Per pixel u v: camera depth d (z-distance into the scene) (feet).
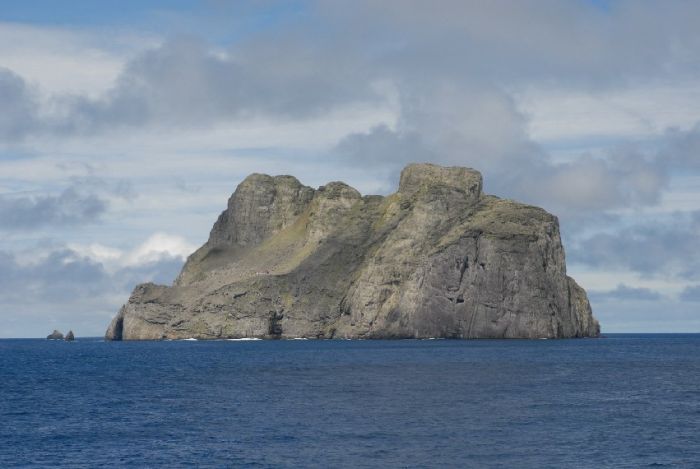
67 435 277.03
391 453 238.27
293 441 257.55
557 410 319.06
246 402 356.59
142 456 239.50
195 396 386.11
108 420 310.45
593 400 351.87
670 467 219.41
